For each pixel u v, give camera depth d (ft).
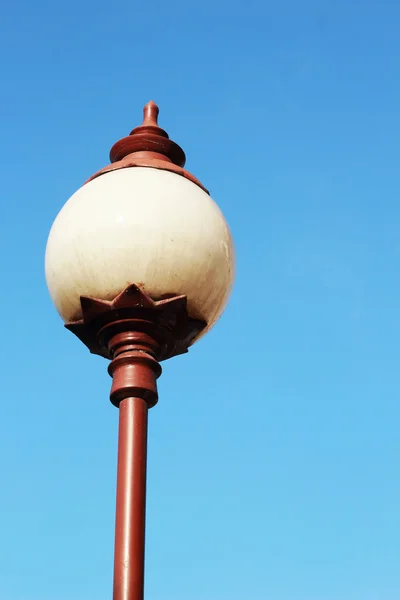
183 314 21.15
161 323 21.09
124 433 19.99
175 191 21.86
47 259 22.18
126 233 20.95
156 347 21.17
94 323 21.22
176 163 24.17
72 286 21.29
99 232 21.04
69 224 21.54
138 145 23.67
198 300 21.48
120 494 19.22
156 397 20.66
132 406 20.29
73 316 21.74
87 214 21.36
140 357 20.70
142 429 20.12
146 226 21.04
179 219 21.35
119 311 20.84
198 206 21.90
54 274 21.70
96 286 21.02
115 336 21.04
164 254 20.99
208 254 21.48
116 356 20.93
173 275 21.03
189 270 21.16
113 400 20.61
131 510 18.99
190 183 22.56
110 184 21.95
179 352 22.18
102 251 20.93
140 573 18.44
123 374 20.58
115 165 22.63
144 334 20.97
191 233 21.34
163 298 21.04
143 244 20.93
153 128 24.00
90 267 20.99
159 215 21.21
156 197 21.50
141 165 22.54
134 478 19.39
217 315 22.48
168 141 23.85
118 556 18.52
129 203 21.31
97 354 22.16
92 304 20.92
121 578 18.28
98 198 21.59
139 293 20.63
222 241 21.99
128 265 20.88
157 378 21.12
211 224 21.85
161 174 22.34
